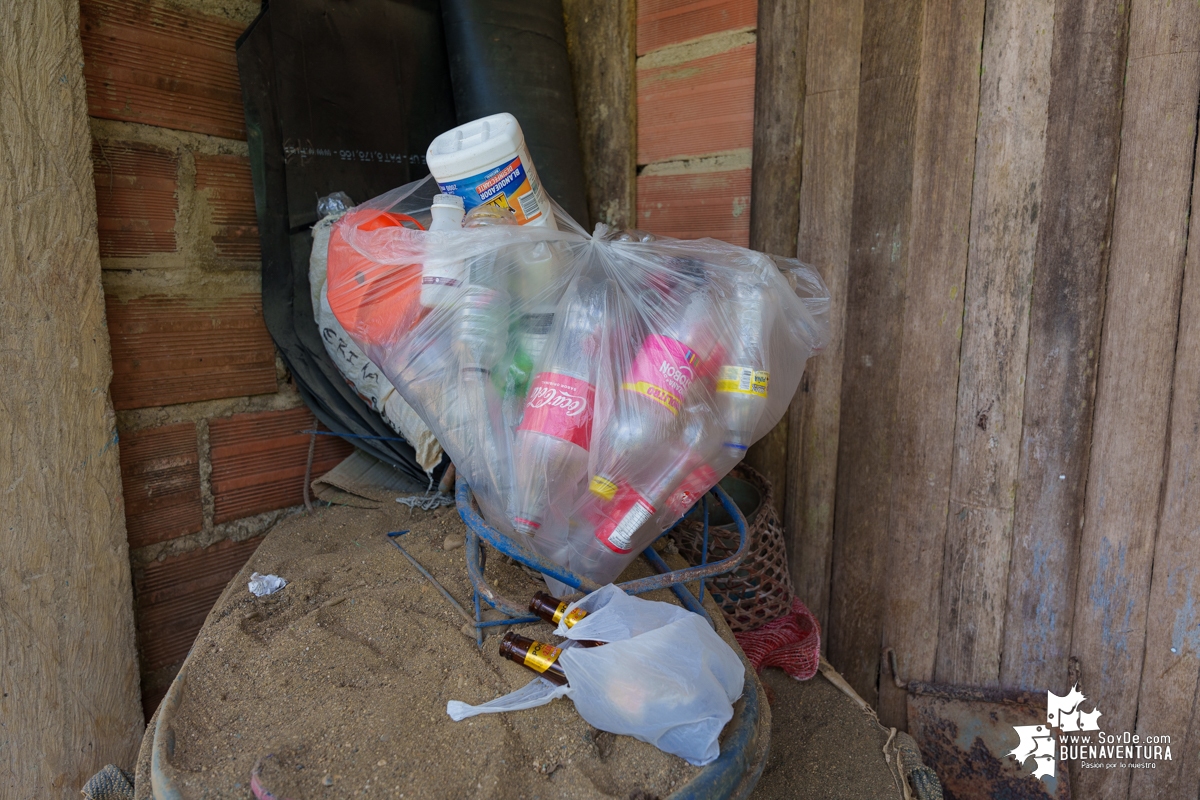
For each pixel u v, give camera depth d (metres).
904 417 1.41
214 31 1.33
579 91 1.78
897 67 1.33
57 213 1.08
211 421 1.38
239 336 1.41
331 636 0.87
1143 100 1.12
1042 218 1.23
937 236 1.33
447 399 0.95
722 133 1.58
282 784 0.63
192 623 1.39
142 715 1.26
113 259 1.22
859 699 1.34
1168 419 1.16
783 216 1.51
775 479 1.60
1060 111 1.19
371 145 1.50
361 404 1.45
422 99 1.60
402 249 0.98
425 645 0.85
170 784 0.64
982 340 1.31
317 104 1.41
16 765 1.12
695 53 1.60
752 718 0.75
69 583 1.15
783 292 1.01
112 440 1.18
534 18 1.60
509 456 0.90
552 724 0.72
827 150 1.43
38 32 1.04
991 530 1.35
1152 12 1.10
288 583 1.04
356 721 0.72
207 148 1.33
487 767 0.66
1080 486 1.26
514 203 1.05
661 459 0.87
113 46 1.19
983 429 1.33
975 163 1.28
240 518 1.45
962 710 1.41
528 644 0.79
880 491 1.46
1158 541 1.20
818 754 1.19
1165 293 1.14
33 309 1.07
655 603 0.80
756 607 1.28
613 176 1.76
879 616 1.50
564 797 0.64
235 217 1.39
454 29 1.56
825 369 1.50
